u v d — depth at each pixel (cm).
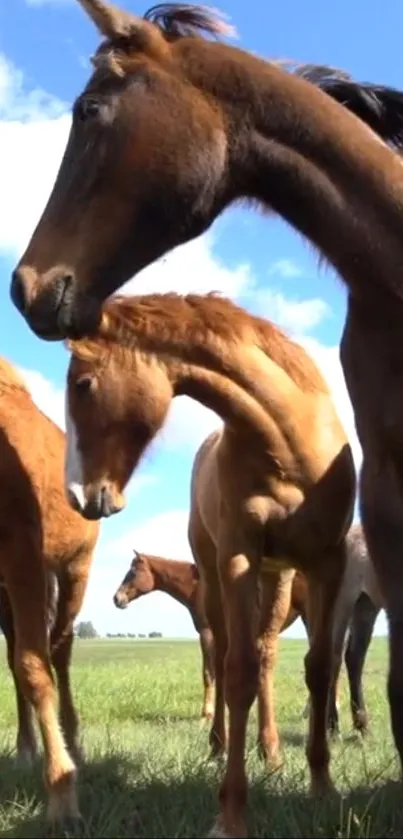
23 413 516
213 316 477
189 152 347
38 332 359
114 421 480
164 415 482
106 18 355
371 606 998
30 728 646
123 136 350
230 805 395
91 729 865
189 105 350
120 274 357
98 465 481
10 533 467
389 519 353
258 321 491
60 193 363
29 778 525
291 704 1223
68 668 691
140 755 600
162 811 426
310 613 506
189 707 1198
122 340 480
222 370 470
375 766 573
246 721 418
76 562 676
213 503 573
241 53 363
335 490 484
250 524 465
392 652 349
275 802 435
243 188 359
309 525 478
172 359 476
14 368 545
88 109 356
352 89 379
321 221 350
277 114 350
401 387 345
